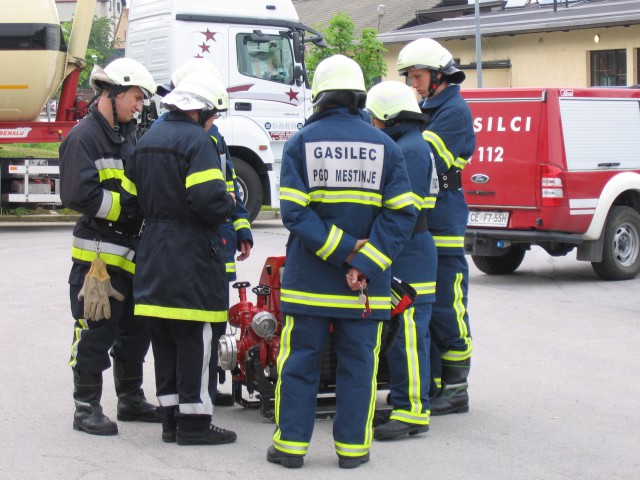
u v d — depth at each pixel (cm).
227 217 581
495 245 1219
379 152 543
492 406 696
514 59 3123
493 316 1022
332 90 544
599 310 1059
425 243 627
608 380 768
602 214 1212
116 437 614
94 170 593
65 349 848
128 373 650
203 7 1689
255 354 632
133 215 606
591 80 2933
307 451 588
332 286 542
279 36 1734
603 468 564
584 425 649
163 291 573
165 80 1698
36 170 1741
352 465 555
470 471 555
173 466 557
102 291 593
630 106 1252
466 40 3272
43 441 602
